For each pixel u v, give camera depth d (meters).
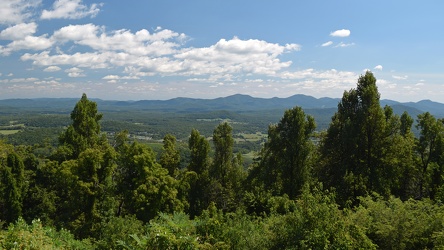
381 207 11.06
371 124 25.52
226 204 33.59
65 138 31.28
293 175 28.84
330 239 9.23
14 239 7.28
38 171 32.19
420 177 27.42
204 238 9.12
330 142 28.23
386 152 25.39
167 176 27.56
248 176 32.66
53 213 29.28
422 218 10.08
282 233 9.64
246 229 10.59
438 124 26.39
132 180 26.86
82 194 25.62
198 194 35.72
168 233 7.23
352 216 10.48
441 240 8.90
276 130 30.45
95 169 25.86
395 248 9.70
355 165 25.56
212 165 37.91
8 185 28.20
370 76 26.67
